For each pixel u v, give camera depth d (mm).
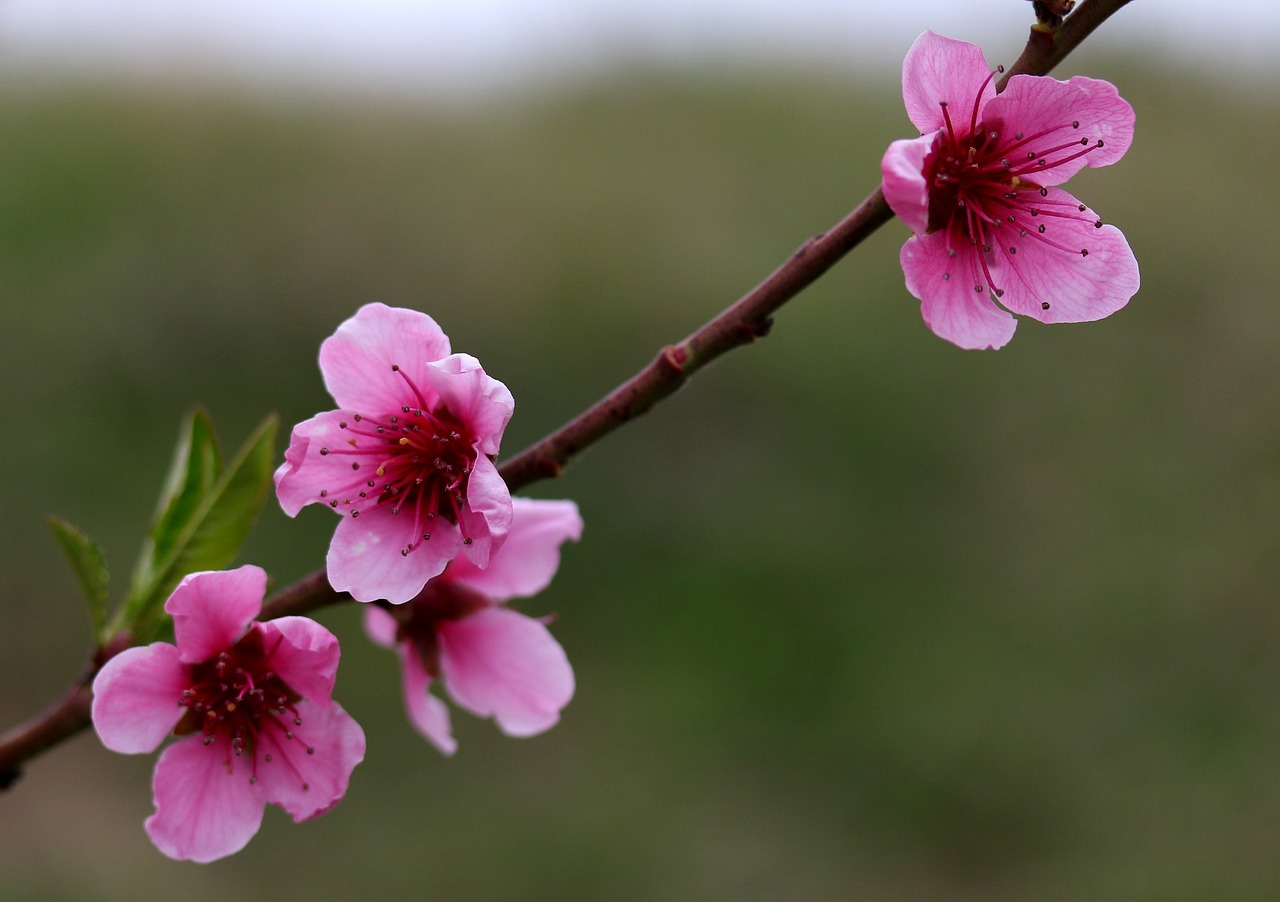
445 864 5754
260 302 8758
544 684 2205
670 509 7605
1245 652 6816
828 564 7332
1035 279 1906
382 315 1823
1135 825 6078
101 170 9211
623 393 1725
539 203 9844
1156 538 7465
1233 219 9727
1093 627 7039
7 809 5977
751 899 5773
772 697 6695
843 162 10609
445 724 2301
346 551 1800
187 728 1755
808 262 1671
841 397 8273
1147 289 9148
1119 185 10180
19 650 6691
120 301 8438
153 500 7391
